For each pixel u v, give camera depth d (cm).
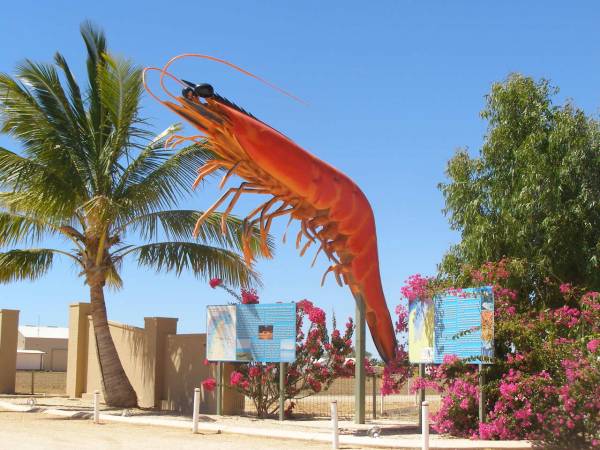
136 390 2220
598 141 1694
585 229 1664
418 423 1566
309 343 1841
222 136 1034
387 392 1523
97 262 2042
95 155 1939
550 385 1299
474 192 1808
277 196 1134
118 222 1969
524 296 1659
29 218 1997
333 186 1193
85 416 1814
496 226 1736
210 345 1895
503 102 1795
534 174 1669
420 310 1491
